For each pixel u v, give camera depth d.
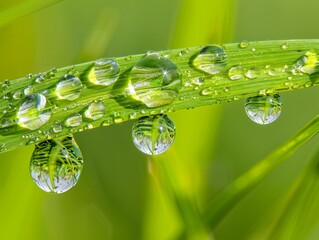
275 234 0.07
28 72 0.08
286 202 0.07
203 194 0.08
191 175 0.08
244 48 0.07
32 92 0.07
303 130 0.07
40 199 0.08
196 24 0.08
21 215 0.08
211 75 0.07
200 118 0.08
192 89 0.07
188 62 0.07
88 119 0.07
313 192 0.07
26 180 0.08
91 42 0.08
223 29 0.08
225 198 0.07
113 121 0.07
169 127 0.07
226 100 0.07
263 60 0.07
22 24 0.08
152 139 0.07
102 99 0.07
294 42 0.07
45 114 0.07
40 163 0.07
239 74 0.07
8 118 0.07
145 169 0.08
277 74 0.07
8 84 0.07
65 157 0.07
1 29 0.08
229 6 0.08
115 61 0.07
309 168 0.07
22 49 0.08
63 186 0.07
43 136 0.07
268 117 0.07
